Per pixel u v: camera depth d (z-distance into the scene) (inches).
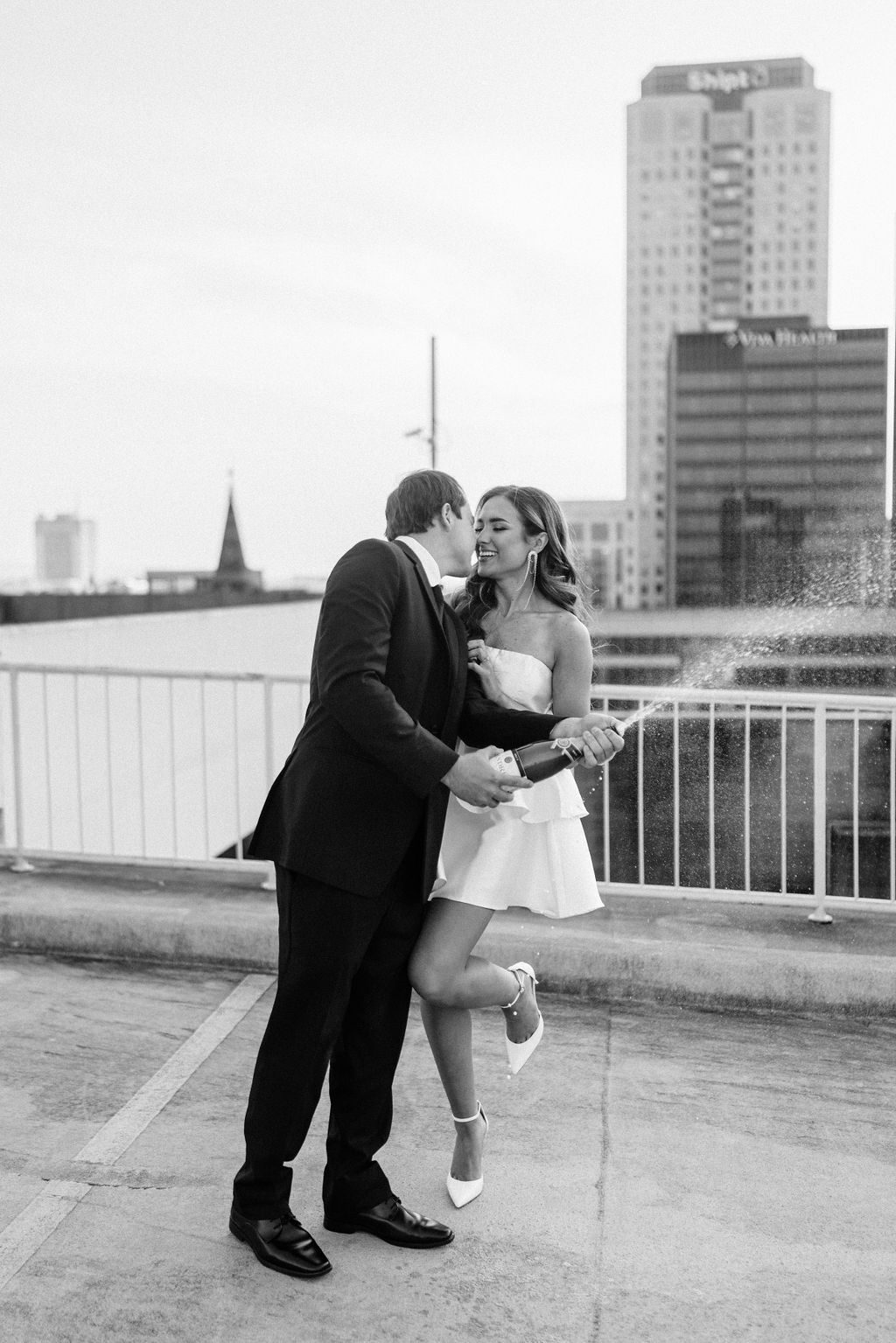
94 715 436.8
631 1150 134.5
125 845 460.1
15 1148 132.4
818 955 178.5
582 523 7677.2
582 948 180.9
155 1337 100.3
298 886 108.9
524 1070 155.2
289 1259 108.8
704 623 5113.2
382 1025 113.5
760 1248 115.4
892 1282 110.2
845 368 5856.3
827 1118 142.6
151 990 182.2
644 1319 104.0
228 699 550.6
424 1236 114.2
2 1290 106.3
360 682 102.8
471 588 128.2
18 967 191.9
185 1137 135.4
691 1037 166.9
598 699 208.2
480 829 118.1
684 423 5925.2
